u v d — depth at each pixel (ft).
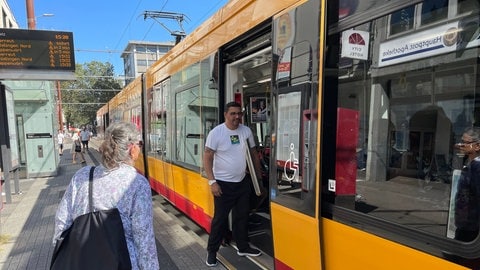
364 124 7.14
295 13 9.07
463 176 5.56
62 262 6.17
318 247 8.13
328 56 7.95
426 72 6.05
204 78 15.99
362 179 7.19
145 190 6.73
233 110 13.07
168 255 15.39
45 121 40.98
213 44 14.99
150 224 6.65
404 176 6.41
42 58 27.30
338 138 7.71
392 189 6.60
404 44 6.37
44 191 31.81
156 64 25.95
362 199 7.18
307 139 8.49
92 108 221.46
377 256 6.77
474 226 5.36
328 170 7.94
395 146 6.61
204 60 16.03
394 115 6.63
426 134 6.10
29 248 16.98
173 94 21.20
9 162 26.84
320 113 8.01
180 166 19.65
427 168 6.08
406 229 6.22
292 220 9.11
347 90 7.49
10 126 28.91
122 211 6.49
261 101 16.48
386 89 6.72
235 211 13.78
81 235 6.21
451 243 5.52
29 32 27.02
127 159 6.86
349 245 7.41
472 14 5.34
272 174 10.02
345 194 7.54
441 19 5.78
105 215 6.34
